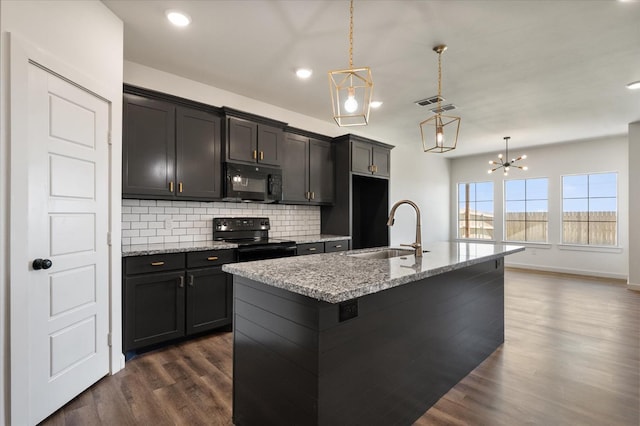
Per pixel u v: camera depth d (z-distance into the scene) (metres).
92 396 2.03
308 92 3.76
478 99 3.94
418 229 2.25
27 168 1.67
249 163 3.56
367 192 5.31
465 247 2.88
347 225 4.49
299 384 1.40
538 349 2.79
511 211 7.10
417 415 1.87
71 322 1.96
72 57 1.95
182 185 3.08
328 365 1.36
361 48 2.78
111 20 2.28
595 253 6.02
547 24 2.41
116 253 2.34
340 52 2.84
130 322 2.54
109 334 2.29
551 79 3.37
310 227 4.70
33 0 1.70
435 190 7.46
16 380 1.62
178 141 3.06
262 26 2.46
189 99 3.20
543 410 1.93
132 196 2.77
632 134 4.95
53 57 1.81
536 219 6.76
